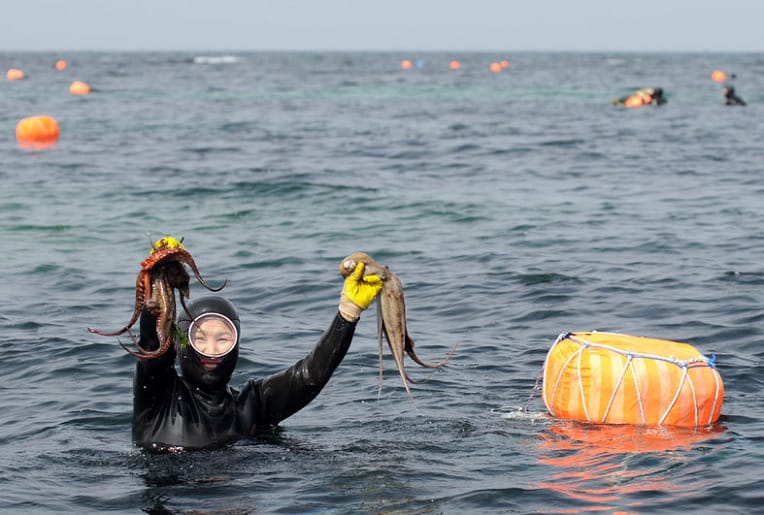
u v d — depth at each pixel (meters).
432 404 7.24
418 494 5.42
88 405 7.30
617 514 5.13
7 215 16.45
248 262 12.99
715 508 5.21
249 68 106.38
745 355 8.68
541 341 9.23
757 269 12.16
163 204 17.73
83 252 13.68
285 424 6.71
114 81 71.06
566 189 19.55
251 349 9.02
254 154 25.86
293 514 5.14
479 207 17.20
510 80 73.75
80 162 23.75
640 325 9.80
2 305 10.72
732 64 129.00
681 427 6.61
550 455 6.08
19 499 5.38
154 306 5.45
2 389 7.78
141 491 5.48
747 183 20.19
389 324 5.74
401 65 122.31
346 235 14.85
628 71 96.38
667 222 15.65
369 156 25.45
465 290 11.35
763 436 6.43
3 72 89.06
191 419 6.14
